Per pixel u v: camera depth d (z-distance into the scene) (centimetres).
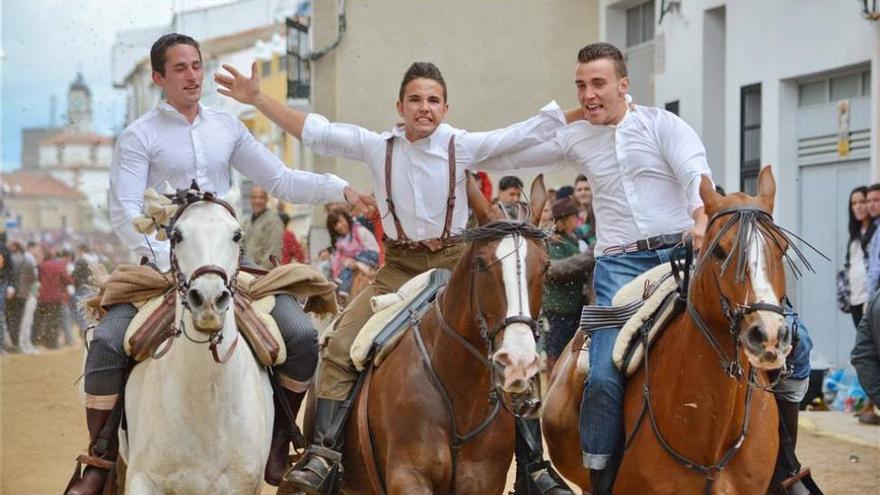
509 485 1033
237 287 670
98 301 702
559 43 2159
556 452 708
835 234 1487
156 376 639
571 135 705
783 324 539
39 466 1180
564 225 1260
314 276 699
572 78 2162
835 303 1484
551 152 711
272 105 734
